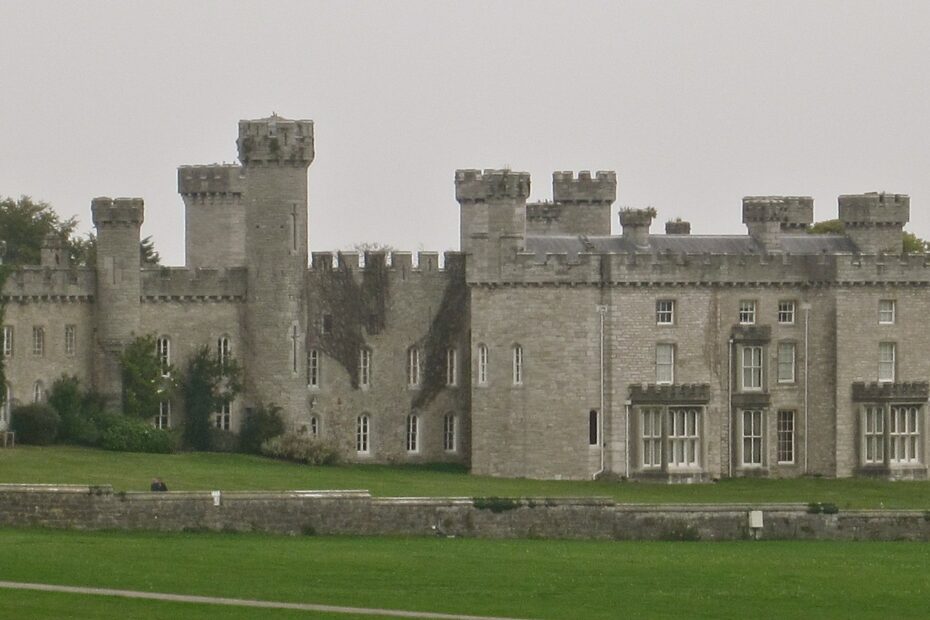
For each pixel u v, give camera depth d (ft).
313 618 609.42
